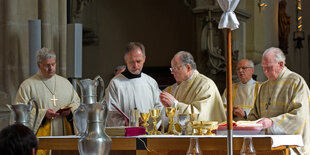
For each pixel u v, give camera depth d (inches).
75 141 166.1
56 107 249.9
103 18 562.9
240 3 493.4
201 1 486.6
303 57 629.3
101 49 558.3
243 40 498.6
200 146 158.7
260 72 523.2
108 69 561.0
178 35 588.1
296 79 217.2
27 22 312.3
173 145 160.1
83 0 492.4
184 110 208.2
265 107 222.8
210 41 480.4
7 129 85.7
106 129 163.8
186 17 586.2
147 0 591.5
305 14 634.8
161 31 592.1
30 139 85.9
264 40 531.2
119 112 210.2
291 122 204.2
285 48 568.7
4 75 304.2
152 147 161.5
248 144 149.6
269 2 544.4
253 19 508.1
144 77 237.0
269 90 223.0
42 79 251.6
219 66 478.6
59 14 324.2
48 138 167.9
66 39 325.1
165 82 558.6
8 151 83.7
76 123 171.6
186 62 225.8
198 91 222.5
